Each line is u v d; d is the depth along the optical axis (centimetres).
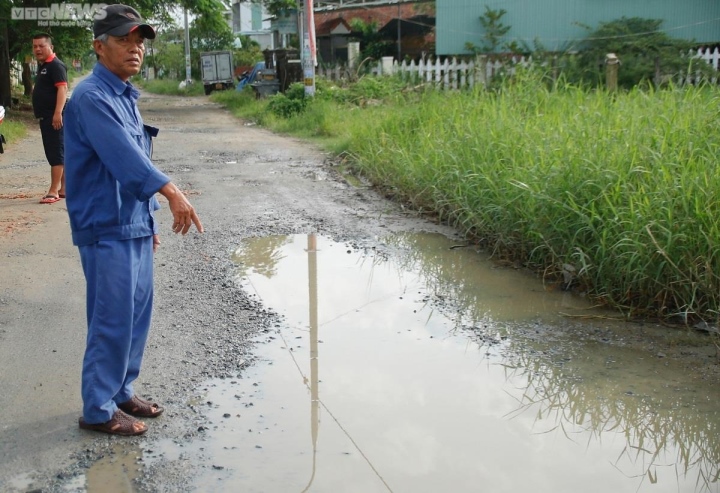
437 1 2092
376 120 1177
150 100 3344
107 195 301
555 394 367
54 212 740
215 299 500
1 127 1391
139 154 293
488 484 286
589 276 513
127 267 306
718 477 296
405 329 454
